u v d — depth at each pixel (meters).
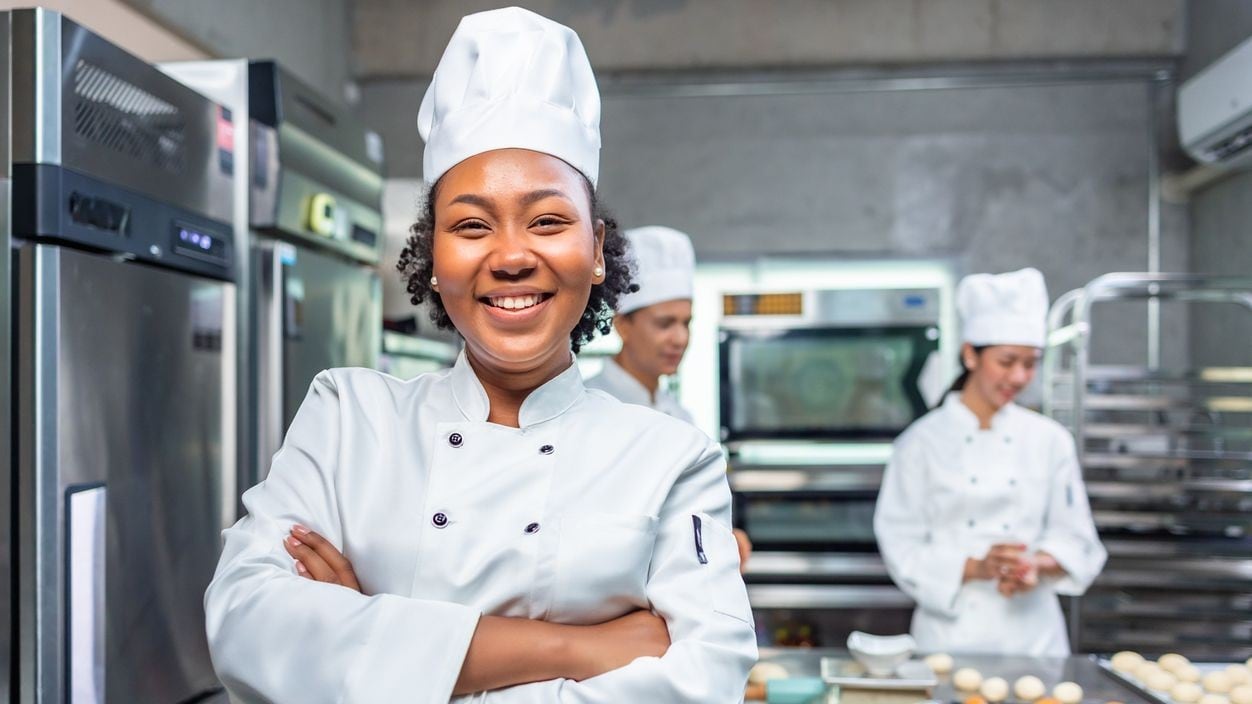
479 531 0.88
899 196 4.26
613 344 3.66
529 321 0.86
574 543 0.88
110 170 1.62
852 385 3.67
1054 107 4.24
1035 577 2.28
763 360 3.70
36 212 1.46
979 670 1.75
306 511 0.90
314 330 2.39
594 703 0.80
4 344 1.46
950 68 4.29
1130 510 3.21
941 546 2.51
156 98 1.77
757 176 4.30
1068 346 4.11
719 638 0.85
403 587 0.87
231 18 3.26
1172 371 3.12
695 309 3.83
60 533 1.49
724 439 3.70
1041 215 4.21
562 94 0.91
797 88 4.28
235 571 0.85
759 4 4.36
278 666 0.80
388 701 0.78
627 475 0.91
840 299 3.67
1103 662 1.79
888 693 1.61
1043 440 2.54
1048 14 4.26
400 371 3.05
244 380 2.13
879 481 3.62
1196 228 4.09
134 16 2.74
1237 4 3.67
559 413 0.94
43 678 1.46
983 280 2.51
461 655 0.80
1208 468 3.39
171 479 1.82
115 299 1.64
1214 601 3.12
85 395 1.55
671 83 4.36
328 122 2.51
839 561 3.62
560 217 0.87
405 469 0.91
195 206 1.93
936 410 2.66
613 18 4.39
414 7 4.44
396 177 4.43
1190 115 3.51
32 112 1.46
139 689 1.69
